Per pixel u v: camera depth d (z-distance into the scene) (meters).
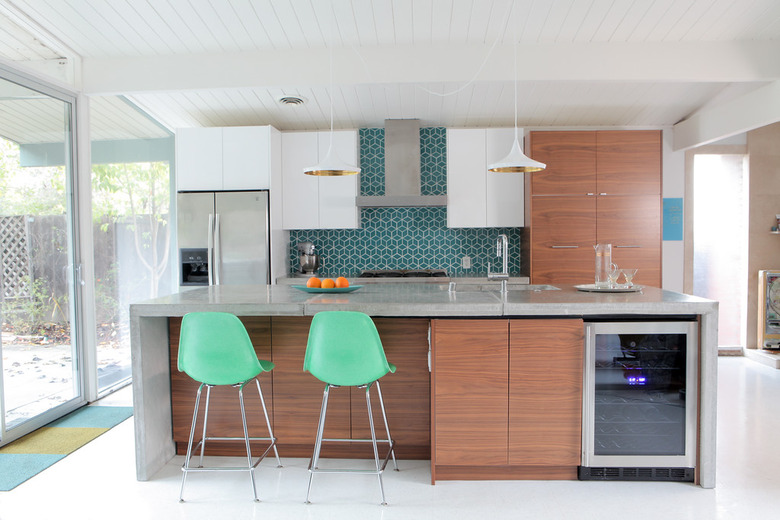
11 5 3.48
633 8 3.55
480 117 5.33
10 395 3.32
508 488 2.67
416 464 2.97
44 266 3.65
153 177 5.24
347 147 5.25
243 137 5.02
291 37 3.89
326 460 3.03
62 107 3.88
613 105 5.07
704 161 5.61
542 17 3.63
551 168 5.00
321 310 2.69
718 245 5.65
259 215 4.95
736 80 3.88
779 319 5.44
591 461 2.70
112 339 4.61
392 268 5.68
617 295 2.92
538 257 5.03
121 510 2.47
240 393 2.57
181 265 5.04
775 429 3.44
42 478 2.81
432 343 2.69
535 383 2.68
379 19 3.69
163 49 4.02
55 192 3.77
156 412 2.89
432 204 5.20
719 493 2.59
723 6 3.52
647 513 2.40
